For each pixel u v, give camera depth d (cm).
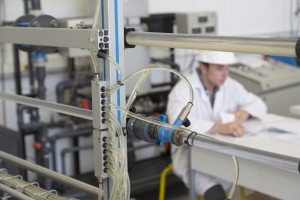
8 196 150
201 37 103
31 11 267
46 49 167
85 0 347
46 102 141
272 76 383
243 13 474
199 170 256
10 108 351
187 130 109
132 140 341
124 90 120
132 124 118
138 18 335
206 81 296
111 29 116
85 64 357
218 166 245
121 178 115
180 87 288
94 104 119
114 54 117
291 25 526
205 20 364
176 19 361
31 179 277
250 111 289
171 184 342
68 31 123
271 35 504
